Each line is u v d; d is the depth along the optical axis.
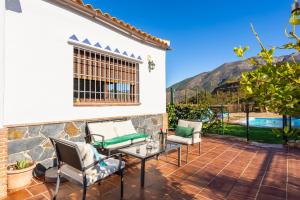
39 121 4.41
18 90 4.07
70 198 3.45
